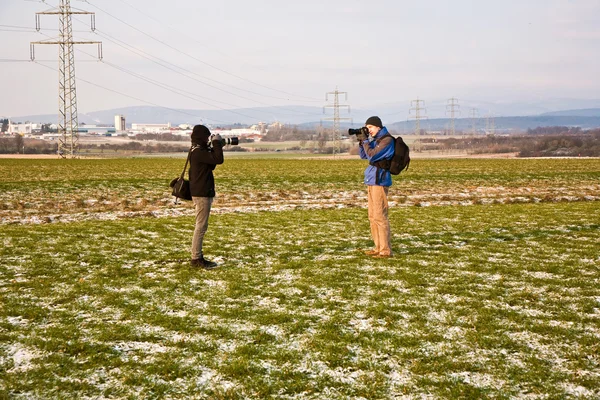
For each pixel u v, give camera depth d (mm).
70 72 84688
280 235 12945
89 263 9680
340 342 5840
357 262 9727
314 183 32406
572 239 12125
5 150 149000
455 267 9320
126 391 4738
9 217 16922
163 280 8461
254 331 6180
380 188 10086
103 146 188375
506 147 146500
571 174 38625
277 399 4598
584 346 5711
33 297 7516
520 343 5809
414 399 4586
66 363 5309
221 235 12953
